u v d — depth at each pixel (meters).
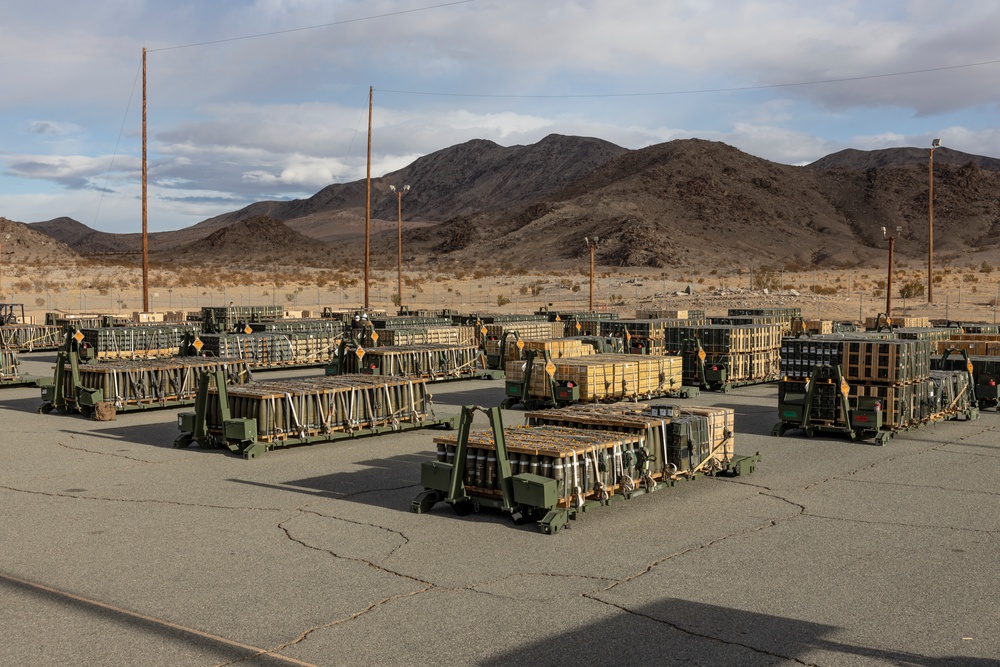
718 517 12.74
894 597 9.43
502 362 32.06
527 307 79.69
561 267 178.75
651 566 10.45
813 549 11.17
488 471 12.73
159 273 118.56
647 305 76.31
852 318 65.38
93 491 14.34
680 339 30.41
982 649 8.10
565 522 12.09
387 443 19.06
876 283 101.50
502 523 12.40
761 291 80.88
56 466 16.38
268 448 17.92
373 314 53.44
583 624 8.65
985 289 83.44
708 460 15.08
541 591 9.58
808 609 9.07
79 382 23.19
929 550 11.14
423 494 13.09
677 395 27.48
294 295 89.94
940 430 21.08
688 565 10.49
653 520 12.56
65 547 11.18
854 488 14.66
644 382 25.80
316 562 10.59
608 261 180.38
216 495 14.07
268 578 10.00
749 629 8.54
